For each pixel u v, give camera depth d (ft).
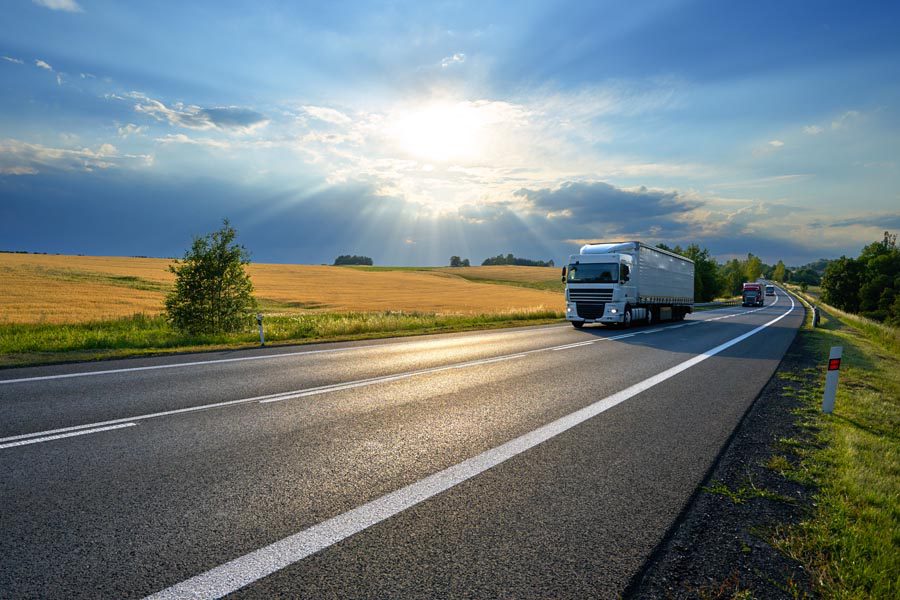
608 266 67.72
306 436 17.15
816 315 87.76
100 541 9.89
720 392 26.13
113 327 59.11
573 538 10.47
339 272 276.21
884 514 11.78
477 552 9.80
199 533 10.29
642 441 17.33
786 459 15.88
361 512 11.43
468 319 78.28
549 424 19.25
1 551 9.45
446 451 15.85
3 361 32.24
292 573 8.93
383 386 26.17
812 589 8.93
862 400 24.76
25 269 179.83
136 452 15.14
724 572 9.37
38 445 15.65
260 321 46.21
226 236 53.78
